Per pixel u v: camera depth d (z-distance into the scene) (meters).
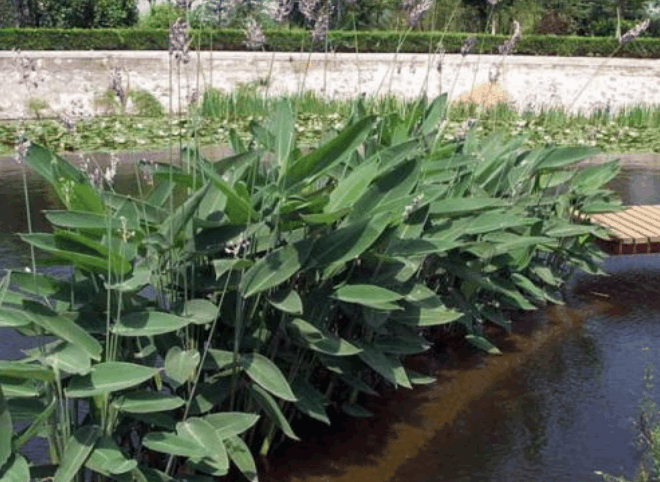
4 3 20.00
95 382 2.79
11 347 4.78
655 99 18.69
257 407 3.56
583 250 6.02
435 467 3.68
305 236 3.57
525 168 5.44
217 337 3.56
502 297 5.32
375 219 3.42
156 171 3.52
